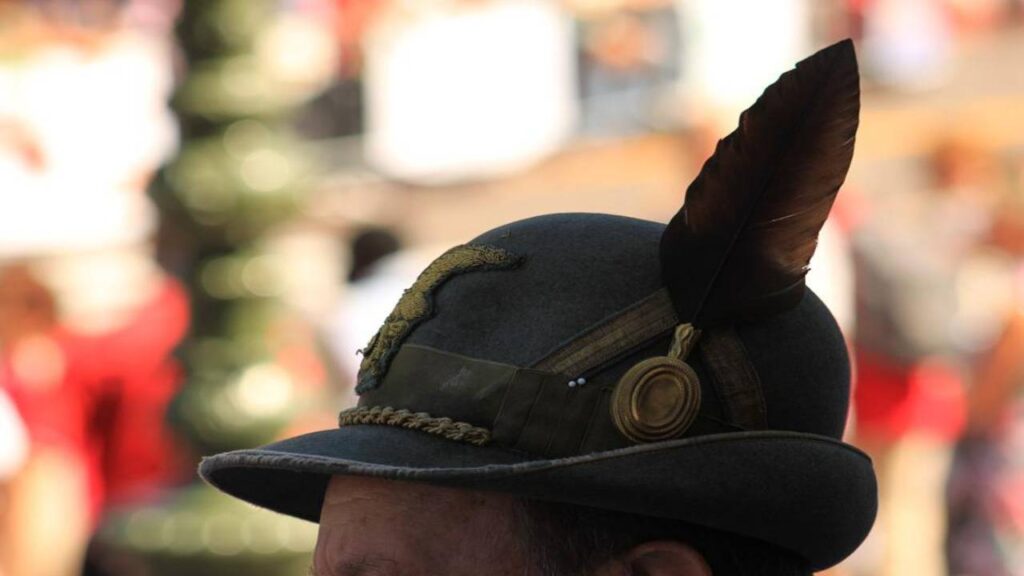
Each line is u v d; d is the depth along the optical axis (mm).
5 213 27797
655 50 24875
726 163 4191
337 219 23703
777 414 4363
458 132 27047
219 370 10992
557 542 4320
